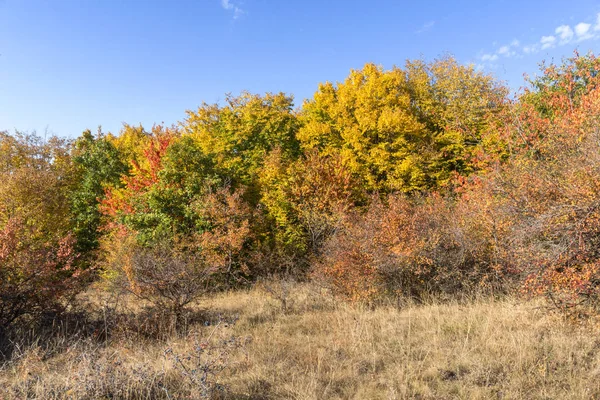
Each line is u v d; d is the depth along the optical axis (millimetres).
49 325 7281
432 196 14125
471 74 20641
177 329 7441
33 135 21094
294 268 14352
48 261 7469
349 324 7090
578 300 5871
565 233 5258
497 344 5406
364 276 8742
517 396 4055
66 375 4793
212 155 16672
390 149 19109
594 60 13516
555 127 9156
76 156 21016
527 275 5809
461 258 8570
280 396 4453
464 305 7918
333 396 4398
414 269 8789
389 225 9039
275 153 17969
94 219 18328
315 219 15656
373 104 19641
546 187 6238
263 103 22531
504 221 7797
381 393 4359
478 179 11312
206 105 24719
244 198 17062
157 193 13992
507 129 12883
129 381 4527
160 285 7703
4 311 7180
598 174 5344
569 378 4270
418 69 24156
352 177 17906
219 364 5117
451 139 19219
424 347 5688
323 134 20062
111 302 8648
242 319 8039
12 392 4258
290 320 8016
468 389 4312
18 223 7902
